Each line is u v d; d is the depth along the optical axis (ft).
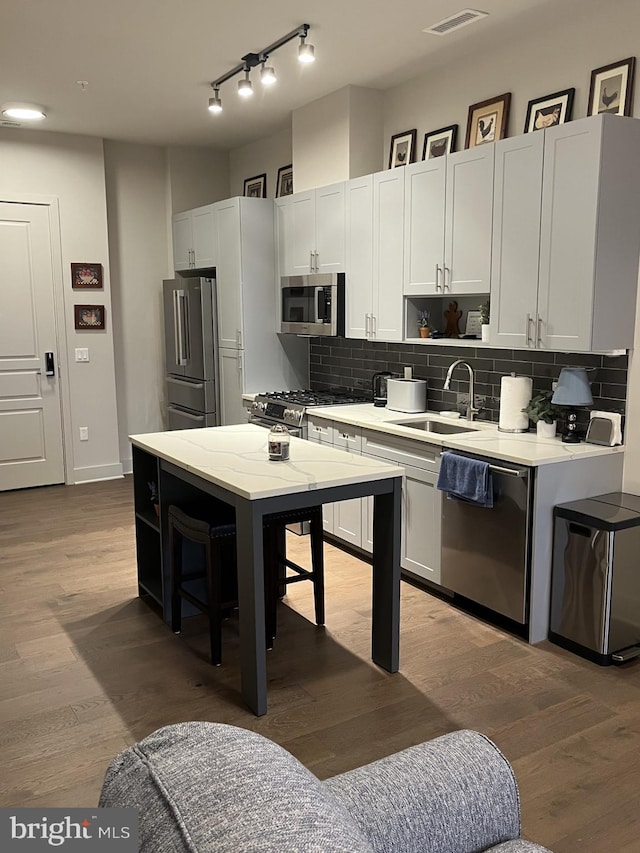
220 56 13.26
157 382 21.94
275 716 8.57
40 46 12.71
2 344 18.92
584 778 7.37
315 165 16.26
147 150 20.86
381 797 3.90
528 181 10.80
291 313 17.04
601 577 9.60
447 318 13.76
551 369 12.09
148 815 2.74
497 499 10.55
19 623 11.23
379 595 9.66
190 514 10.30
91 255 19.83
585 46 11.11
